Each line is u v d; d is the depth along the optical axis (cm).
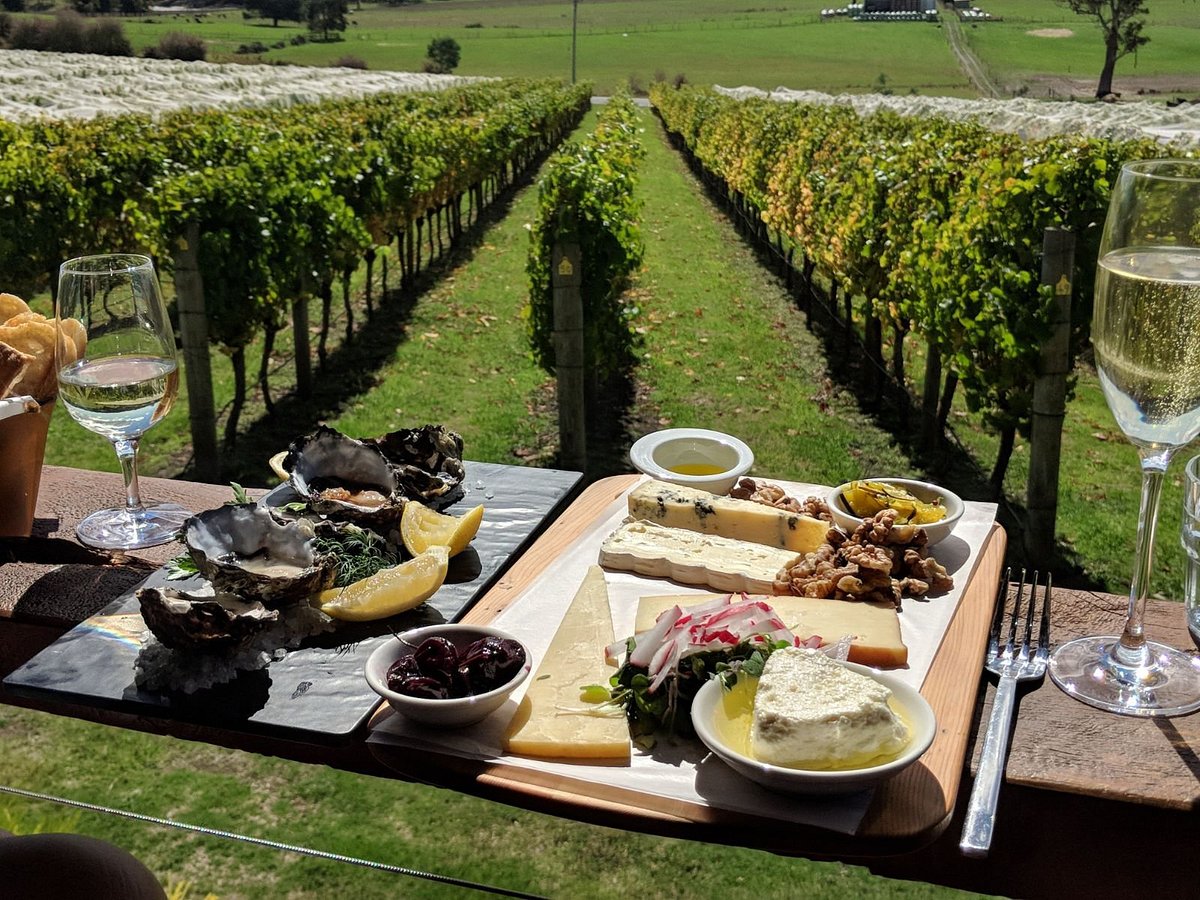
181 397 736
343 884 303
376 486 183
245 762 361
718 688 121
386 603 148
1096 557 512
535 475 207
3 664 169
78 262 173
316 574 148
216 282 591
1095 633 155
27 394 177
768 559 166
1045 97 6644
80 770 350
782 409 721
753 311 993
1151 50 8469
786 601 150
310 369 745
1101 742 129
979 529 177
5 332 179
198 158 995
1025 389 509
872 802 113
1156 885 126
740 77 7581
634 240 669
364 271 1178
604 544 168
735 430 680
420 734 125
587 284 625
